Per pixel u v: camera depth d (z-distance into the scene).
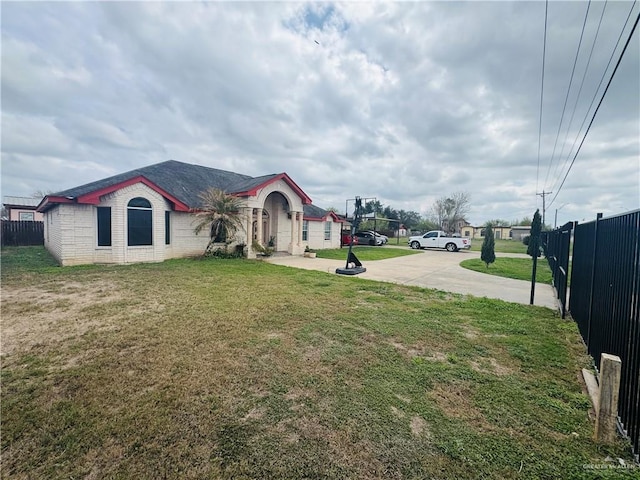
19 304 5.73
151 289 7.08
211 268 10.48
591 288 3.93
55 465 1.97
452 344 4.14
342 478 1.87
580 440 2.25
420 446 2.15
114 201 10.96
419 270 11.92
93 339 4.08
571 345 4.25
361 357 3.66
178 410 2.55
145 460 2.01
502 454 2.09
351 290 7.44
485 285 8.99
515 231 46.38
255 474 1.90
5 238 16.41
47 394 2.78
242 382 3.03
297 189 16.28
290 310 5.57
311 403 2.68
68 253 10.37
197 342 4.03
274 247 17.30
